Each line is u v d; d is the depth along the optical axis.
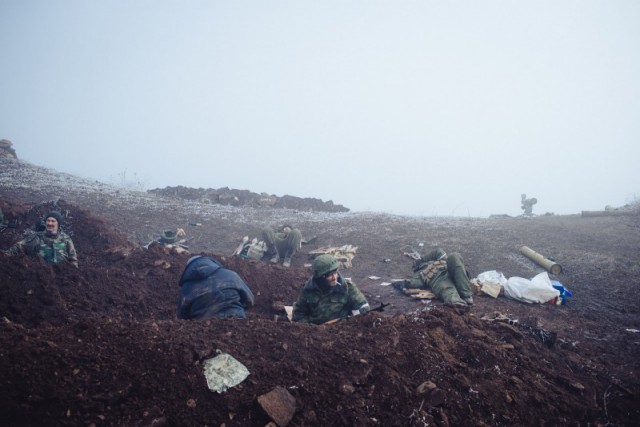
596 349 4.27
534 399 2.89
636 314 5.59
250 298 4.29
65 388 2.21
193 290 4.11
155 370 2.50
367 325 3.45
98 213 12.29
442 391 2.70
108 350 2.60
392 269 8.76
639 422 2.87
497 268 8.41
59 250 6.16
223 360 2.68
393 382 2.71
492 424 2.60
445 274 6.41
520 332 3.90
